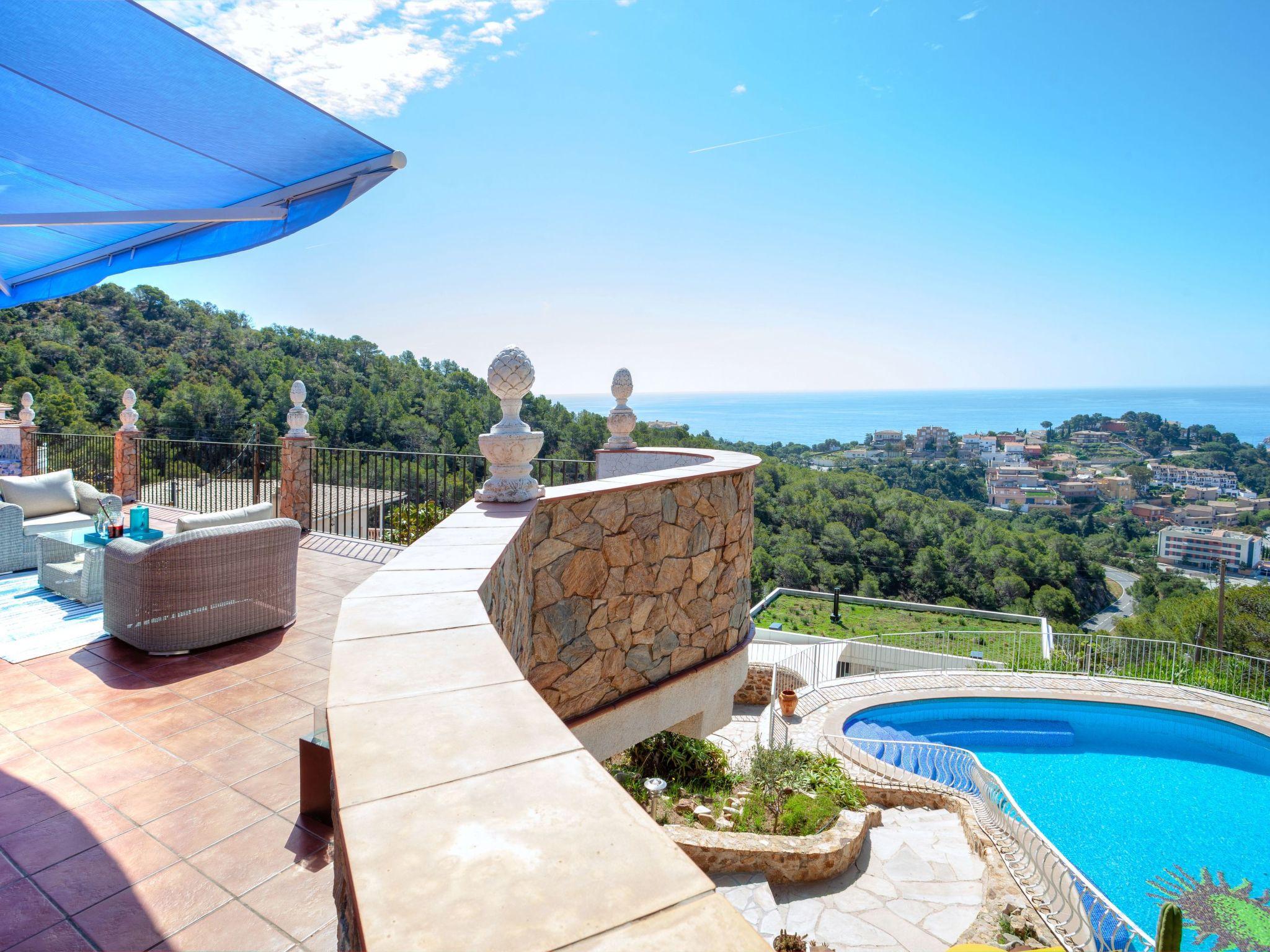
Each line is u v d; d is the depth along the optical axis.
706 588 5.16
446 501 8.09
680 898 0.71
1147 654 16.25
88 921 1.94
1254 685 14.66
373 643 1.53
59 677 3.59
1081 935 6.65
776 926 7.19
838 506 40.84
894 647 18.80
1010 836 8.81
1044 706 13.93
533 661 3.70
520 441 3.58
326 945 1.88
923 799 10.38
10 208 3.96
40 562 5.30
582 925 0.66
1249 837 9.38
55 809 2.46
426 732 1.09
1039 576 38.69
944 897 7.75
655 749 10.69
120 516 5.66
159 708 3.26
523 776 0.96
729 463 5.55
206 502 9.24
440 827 0.82
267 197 3.55
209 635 3.99
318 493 8.10
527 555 3.43
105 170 3.37
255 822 2.42
